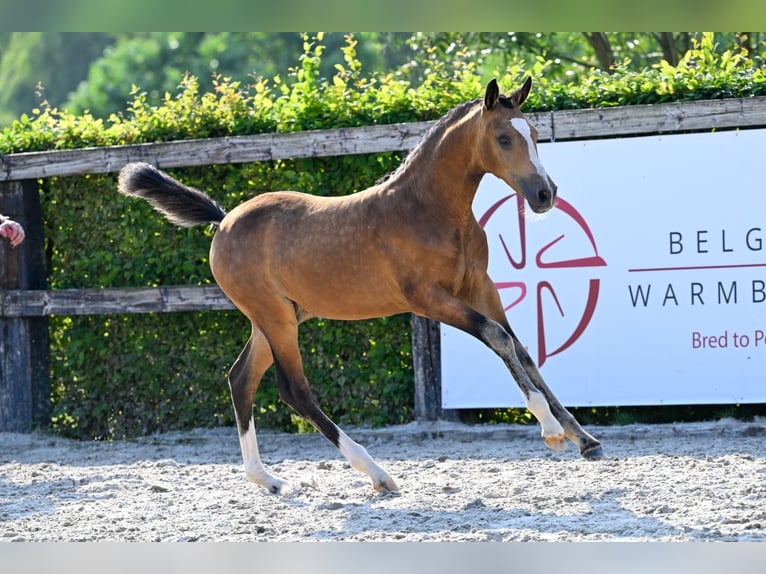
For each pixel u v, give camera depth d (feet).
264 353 30.25
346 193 40.75
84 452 39.42
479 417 40.73
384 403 40.63
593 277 38.06
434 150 26.84
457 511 25.25
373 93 41.73
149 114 43.32
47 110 45.65
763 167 36.86
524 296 38.55
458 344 38.70
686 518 23.13
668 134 38.75
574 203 38.22
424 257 26.73
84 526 25.39
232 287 29.89
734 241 37.09
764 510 23.32
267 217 29.40
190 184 42.39
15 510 27.86
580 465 31.22
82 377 43.91
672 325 37.50
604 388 37.96
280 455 37.11
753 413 38.58
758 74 37.83
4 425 43.52
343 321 40.55
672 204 37.50
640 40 74.90
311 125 41.01
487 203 38.73
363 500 27.58
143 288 41.81
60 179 43.86
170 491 30.09
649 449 34.12
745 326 36.99
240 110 42.39
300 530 24.09
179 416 42.98
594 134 38.24
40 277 44.16
